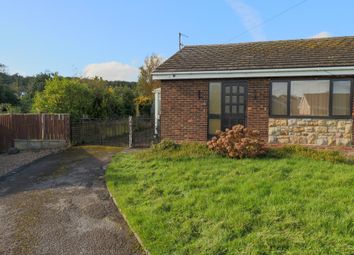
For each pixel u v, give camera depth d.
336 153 9.30
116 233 5.19
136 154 10.58
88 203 6.63
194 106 12.77
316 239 4.08
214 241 4.22
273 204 5.26
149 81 39.75
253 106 12.20
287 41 14.50
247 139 9.30
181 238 4.50
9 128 14.31
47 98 15.44
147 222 5.07
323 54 12.00
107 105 19.62
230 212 5.03
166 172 7.87
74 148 13.31
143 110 30.42
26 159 12.01
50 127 14.02
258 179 6.71
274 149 9.85
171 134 13.05
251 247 4.00
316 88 11.59
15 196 7.35
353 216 4.61
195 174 7.50
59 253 4.62
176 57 14.23
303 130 11.75
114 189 7.12
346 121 11.31
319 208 4.98
